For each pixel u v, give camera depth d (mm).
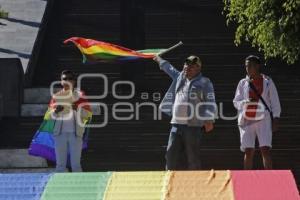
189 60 30734
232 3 34656
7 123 41844
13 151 39656
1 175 26094
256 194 24234
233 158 39875
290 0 32125
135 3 47406
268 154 32469
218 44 45719
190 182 25141
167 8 47375
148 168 39344
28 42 46125
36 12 49219
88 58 34375
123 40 46438
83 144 33750
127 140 40812
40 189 25172
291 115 41688
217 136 40562
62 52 46125
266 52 35000
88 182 25500
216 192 24516
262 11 33281
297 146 40469
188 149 30609
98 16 47875
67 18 47906
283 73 43719
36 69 45469
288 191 24359
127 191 24875
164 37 46406
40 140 34500
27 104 42688
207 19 46938
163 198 24312
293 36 33062
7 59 42656
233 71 44406
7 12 47719
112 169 39406
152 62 44344
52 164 39656
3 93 42469
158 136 40781
